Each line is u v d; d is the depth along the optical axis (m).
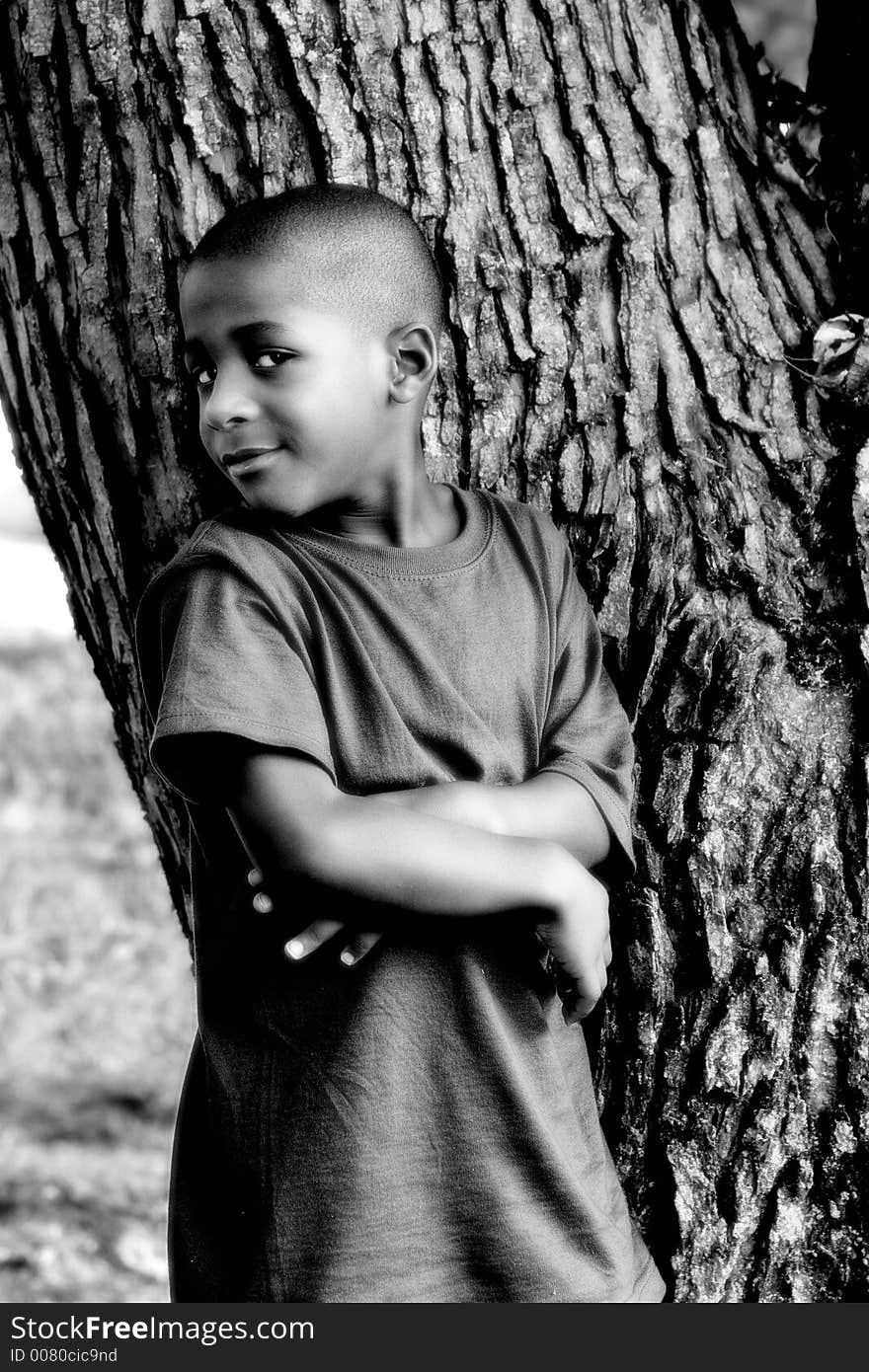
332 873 1.64
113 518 2.18
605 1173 1.91
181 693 1.63
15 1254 4.98
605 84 2.15
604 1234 1.81
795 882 2.08
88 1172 5.57
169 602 1.73
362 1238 1.73
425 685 1.77
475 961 1.78
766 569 2.12
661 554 2.09
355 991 1.76
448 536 1.87
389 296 1.75
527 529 1.95
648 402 2.12
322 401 1.69
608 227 2.12
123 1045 6.63
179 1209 1.87
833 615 2.12
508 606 1.86
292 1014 1.78
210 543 1.74
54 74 2.09
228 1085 1.80
